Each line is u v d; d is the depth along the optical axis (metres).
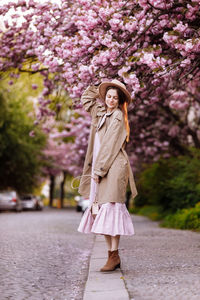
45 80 11.51
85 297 4.02
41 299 4.30
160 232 11.27
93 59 7.09
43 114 12.77
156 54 6.68
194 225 12.12
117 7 7.15
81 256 7.19
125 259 6.34
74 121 19.47
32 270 5.88
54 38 7.96
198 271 5.11
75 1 8.74
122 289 4.24
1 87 24.00
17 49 10.16
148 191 17.33
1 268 6.01
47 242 9.20
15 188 33.91
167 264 5.75
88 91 5.71
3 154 29.69
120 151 5.25
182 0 6.73
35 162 32.53
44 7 8.99
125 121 5.57
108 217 5.08
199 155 16.23
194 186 15.16
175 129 16.73
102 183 5.16
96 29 7.18
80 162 20.75
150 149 17.44
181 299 3.82
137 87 6.62
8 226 13.86
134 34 7.09
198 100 15.09
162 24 7.06
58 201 48.34
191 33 6.77
